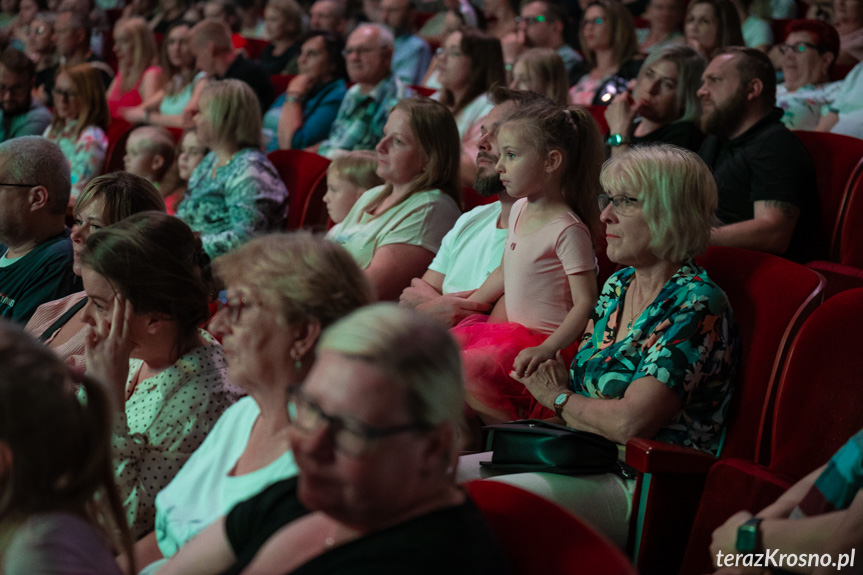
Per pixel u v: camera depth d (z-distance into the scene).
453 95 4.43
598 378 2.09
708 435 2.01
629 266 2.25
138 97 6.50
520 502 1.18
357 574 1.01
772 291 2.02
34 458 1.11
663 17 5.38
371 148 4.75
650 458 1.65
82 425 1.16
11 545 1.10
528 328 2.52
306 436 1.00
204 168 4.04
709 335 1.95
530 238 2.52
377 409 0.98
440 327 1.05
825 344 1.77
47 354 1.16
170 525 1.48
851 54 4.91
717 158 3.20
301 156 4.00
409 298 2.92
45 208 2.84
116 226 1.77
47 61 7.09
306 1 8.10
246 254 1.45
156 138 4.50
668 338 1.95
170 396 1.76
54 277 2.80
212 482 1.50
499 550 1.08
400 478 1.00
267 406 1.46
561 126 2.48
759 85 3.04
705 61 3.51
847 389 1.73
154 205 2.45
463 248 2.96
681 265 2.09
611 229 2.10
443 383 1.01
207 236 3.77
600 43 4.86
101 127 4.91
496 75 4.37
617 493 1.85
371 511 1.02
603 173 2.13
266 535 1.22
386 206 3.20
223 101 3.92
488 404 2.36
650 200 2.02
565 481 1.82
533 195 2.53
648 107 3.51
